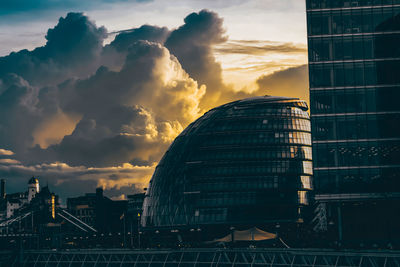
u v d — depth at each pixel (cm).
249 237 18100
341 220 16100
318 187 15800
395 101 15888
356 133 15888
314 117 16012
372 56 16075
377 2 16188
